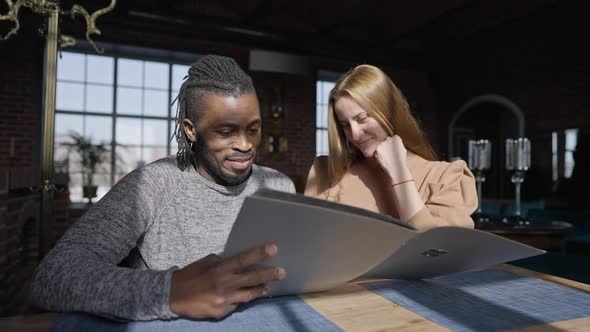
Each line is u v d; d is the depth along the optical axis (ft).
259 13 16.30
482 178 8.00
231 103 2.16
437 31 18.44
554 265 5.15
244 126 2.23
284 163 18.45
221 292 1.48
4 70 14.23
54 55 4.91
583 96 13.61
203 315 1.49
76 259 1.61
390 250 1.65
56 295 1.50
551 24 14.87
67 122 16.83
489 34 17.54
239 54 18.17
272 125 18.22
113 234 1.95
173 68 18.67
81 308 1.47
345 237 1.51
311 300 1.87
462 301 1.86
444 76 20.24
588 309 1.74
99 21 14.03
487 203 12.19
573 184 11.89
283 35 16.39
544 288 2.08
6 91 14.25
